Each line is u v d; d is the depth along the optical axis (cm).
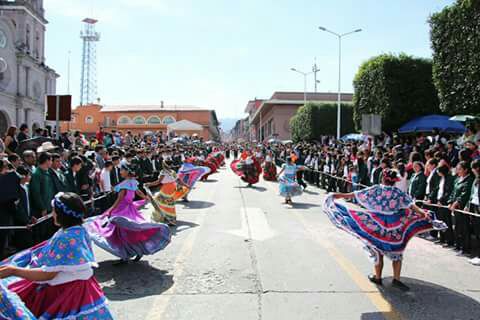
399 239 609
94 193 1139
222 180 2434
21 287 376
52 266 359
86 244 381
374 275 644
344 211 637
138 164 1460
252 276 659
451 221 872
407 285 623
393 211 614
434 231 959
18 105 3538
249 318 504
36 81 3884
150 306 539
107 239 693
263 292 589
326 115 4034
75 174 992
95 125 7688
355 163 1520
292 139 4850
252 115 10344
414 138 2177
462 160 880
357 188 1471
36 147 1195
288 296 574
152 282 630
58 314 362
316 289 602
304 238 926
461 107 1450
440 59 1509
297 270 691
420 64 2291
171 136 4519
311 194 1766
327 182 1908
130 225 694
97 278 650
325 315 513
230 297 570
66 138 1606
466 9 1389
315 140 4062
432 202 927
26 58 3622
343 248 838
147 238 717
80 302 368
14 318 322
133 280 639
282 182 1469
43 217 757
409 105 2275
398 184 1073
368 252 640
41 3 4166
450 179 889
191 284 621
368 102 2395
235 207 1376
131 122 7781
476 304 551
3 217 695
